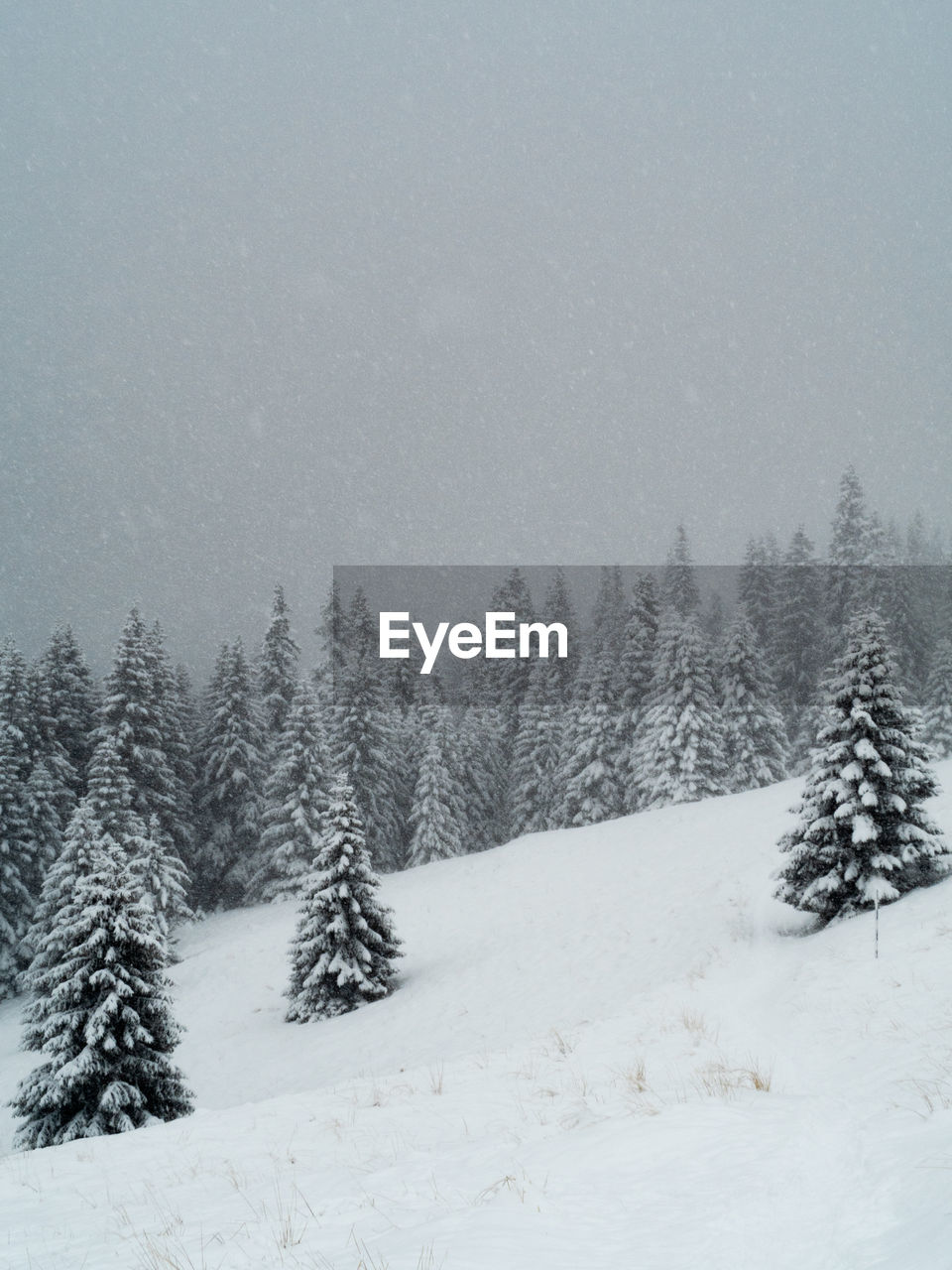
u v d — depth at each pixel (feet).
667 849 99.04
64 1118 44.80
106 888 48.08
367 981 74.90
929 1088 19.72
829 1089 22.57
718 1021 36.83
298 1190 19.13
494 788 171.32
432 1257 12.41
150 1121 44.62
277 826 130.72
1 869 109.19
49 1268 15.51
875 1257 10.47
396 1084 32.65
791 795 109.19
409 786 162.40
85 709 140.36
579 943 76.13
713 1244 12.16
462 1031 62.28
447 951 84.17
